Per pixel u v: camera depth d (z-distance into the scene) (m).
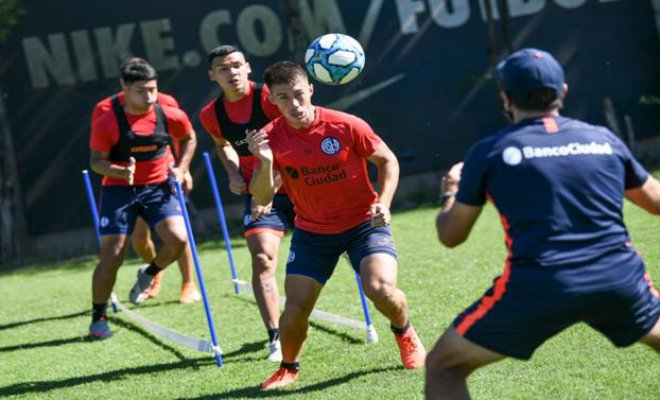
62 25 63.25
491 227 45.97
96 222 33.16
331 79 22.77
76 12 63.38
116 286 42.25
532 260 13.82
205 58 64.44
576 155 14.02
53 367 26.66
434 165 65.44
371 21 65.19
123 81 29.22
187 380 23.20
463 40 65.62
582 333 22.98
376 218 19.41
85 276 48.62
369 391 19.91
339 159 20.30
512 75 14.36
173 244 31.34
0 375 26.28
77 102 63.41
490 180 14.13
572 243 13.80
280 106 20.03
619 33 66.06
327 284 35.41
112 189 30.70
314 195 20.62
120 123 29.75
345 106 65.00
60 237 63.28
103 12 63.59
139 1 63.94
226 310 32.72
